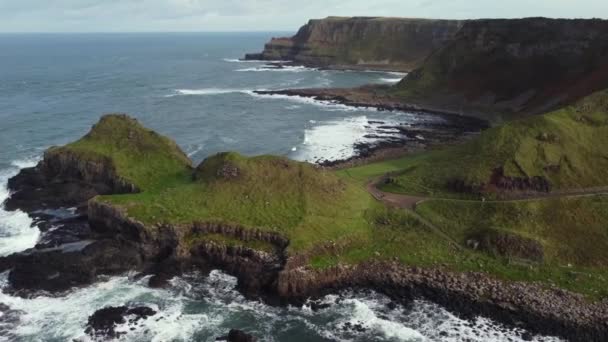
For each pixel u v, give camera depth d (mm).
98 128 81250
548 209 57594
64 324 44938
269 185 62375
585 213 56781
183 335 43969
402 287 49750
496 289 48156
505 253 52344
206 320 46000
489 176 64000
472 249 53781
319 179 63750
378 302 48281
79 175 75188
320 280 50188
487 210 58875
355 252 53531
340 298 48844
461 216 59031
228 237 55000
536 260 51406
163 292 49906
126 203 60094
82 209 66500
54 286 49781
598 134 69062
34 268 52031
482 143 70312
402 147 98062
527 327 44281
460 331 44156
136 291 49969
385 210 60688
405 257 52844
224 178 63344
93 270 52281
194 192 62312
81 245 57875
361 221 58656
